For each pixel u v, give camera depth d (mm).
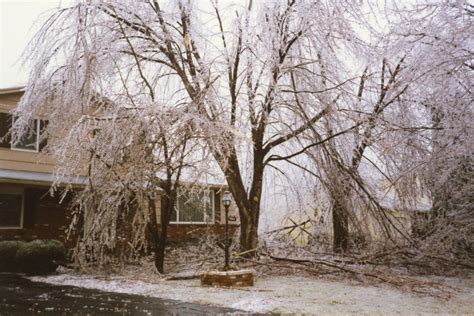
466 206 13008
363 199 14430
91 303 8414
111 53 12766
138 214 12367
